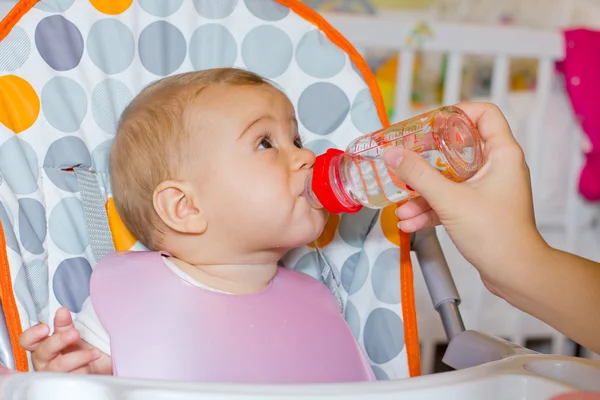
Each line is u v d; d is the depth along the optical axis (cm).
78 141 93
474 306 182
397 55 192
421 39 171
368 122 101
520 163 71
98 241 94
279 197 88
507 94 185
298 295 95
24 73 89
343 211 84
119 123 96
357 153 83
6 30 88
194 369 80
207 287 89
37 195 88
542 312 69
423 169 67
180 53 100
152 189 93
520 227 67
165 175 92
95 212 94
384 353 95
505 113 180
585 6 203
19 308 80
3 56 88
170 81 95
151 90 95
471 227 67
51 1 92
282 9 102
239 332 85
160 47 99
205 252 92
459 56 175
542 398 60
